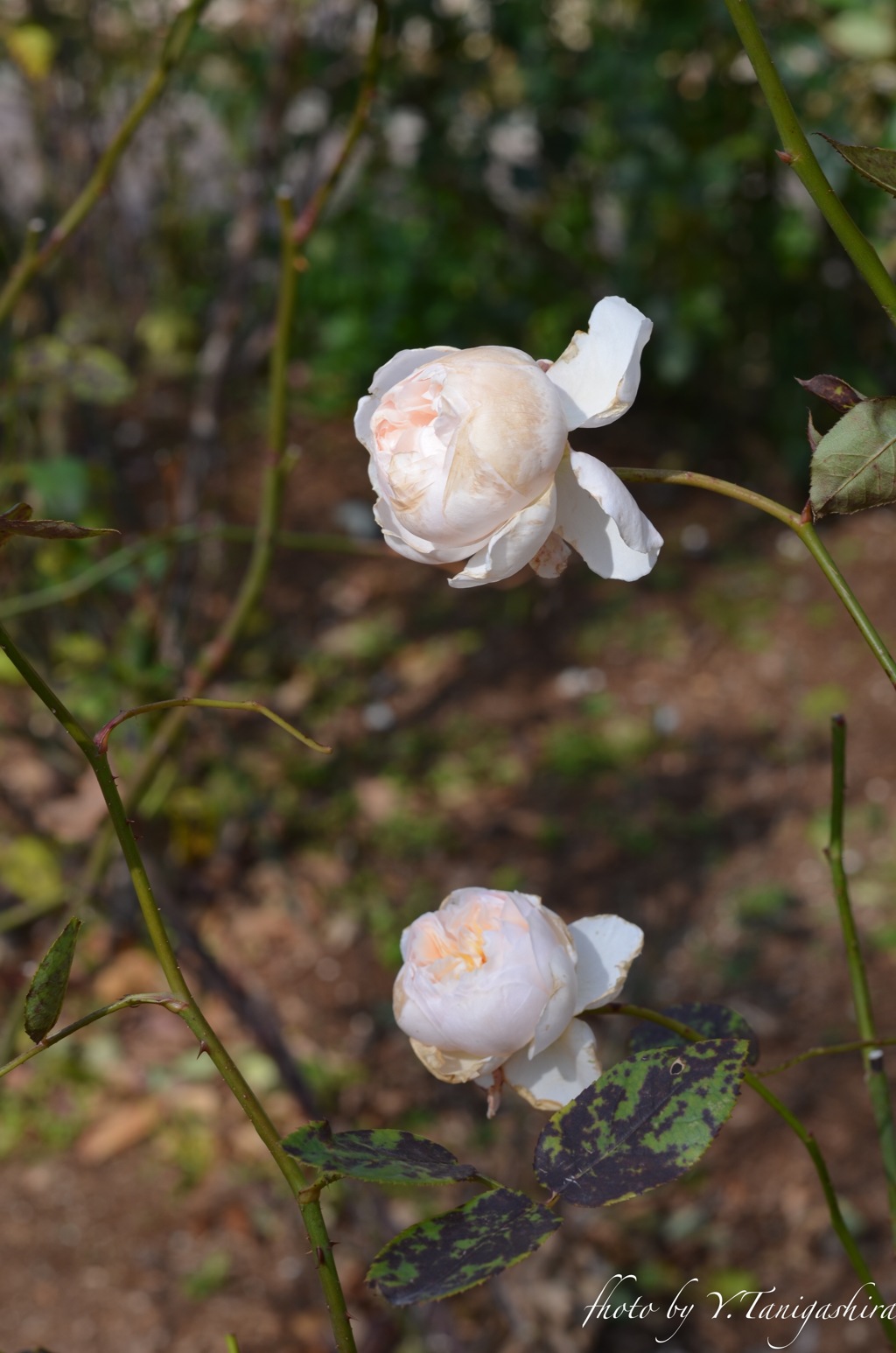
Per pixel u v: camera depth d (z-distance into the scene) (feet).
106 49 10.41
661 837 11.25
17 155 10.56
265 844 10.18
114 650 7.64
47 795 8.86
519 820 11.57
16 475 6.51
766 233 13.62
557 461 2.08
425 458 2.09
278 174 12.27
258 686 12.94
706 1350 7.36
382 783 11.96
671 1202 8.38
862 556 13.93
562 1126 2.02
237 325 9.69
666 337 13.88
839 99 11.48
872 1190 8.25
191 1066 9.57
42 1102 9.58
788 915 10.34
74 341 6.67
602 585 14.17
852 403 2.24
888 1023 9.25
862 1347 7.30
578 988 2.34
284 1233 8.53
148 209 13.44
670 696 12.69
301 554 14.83
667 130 12.95
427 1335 7.05
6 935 9.87
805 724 12.14
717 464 15.38
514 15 12.94
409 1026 2.23
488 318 15.30
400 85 13.30
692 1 11.90
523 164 14.03
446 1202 7.88
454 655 13.46
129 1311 8.18
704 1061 2.03
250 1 12.58
